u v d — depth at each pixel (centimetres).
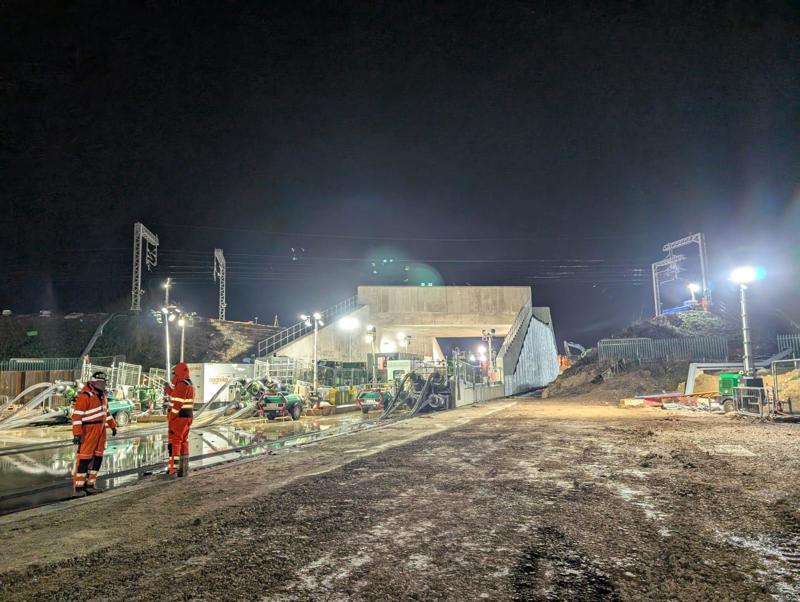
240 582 419
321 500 696
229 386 2747
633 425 1653
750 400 1911
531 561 450
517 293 6012
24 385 3206
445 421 1962
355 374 4581
